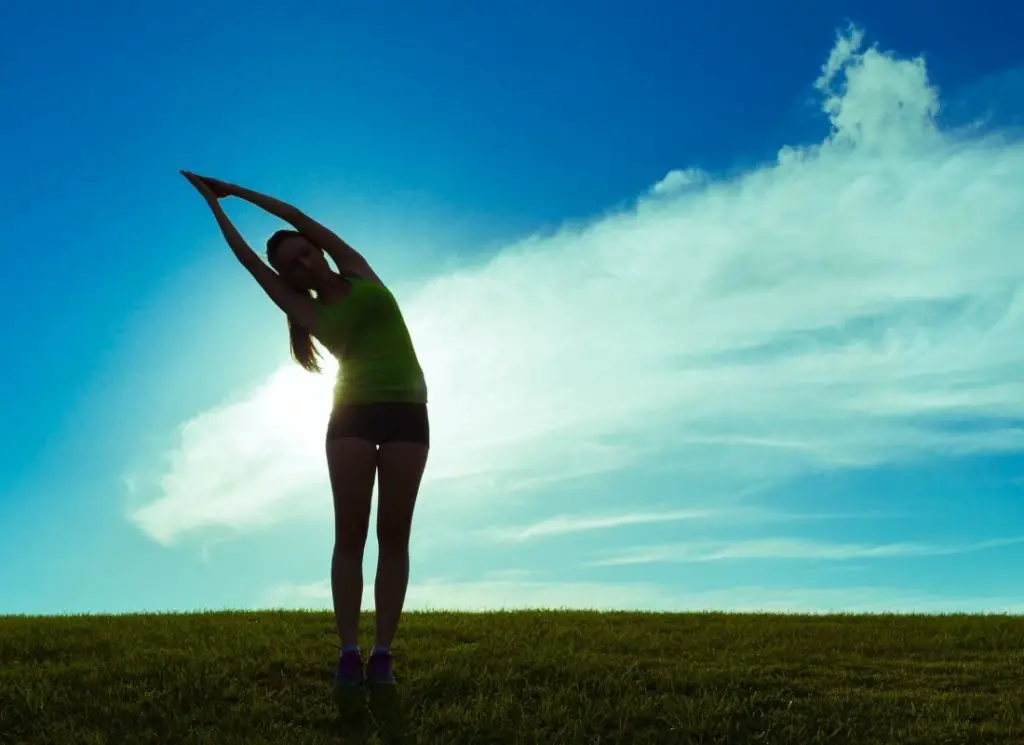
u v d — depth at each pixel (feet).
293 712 20.08
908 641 29.68
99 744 18.35
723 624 33.53
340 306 19.58
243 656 23.95
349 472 19.16
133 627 30.45
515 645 26.66
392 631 19.90
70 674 22.52
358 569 19.72
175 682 21.59
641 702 20.68
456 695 21.09
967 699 21.95
